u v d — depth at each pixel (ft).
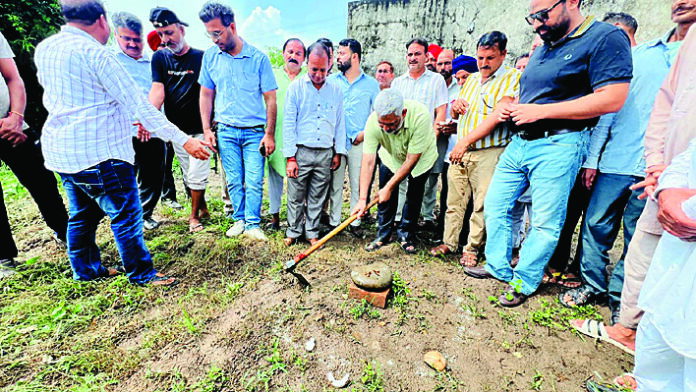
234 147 9.86
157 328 6.61
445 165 11.22
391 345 6.49
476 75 9.02
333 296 7.73
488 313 7.45
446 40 26.89
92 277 7.80
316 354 6.15
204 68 9.53
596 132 7.11
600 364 6.15
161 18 9.23
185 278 8.34
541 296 7.98
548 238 7.16
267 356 6.01
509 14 21.71
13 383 5.24
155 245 9.59
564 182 6.78
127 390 5.26
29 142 8.00
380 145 9.93
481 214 8.82
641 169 6.59
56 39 6.04
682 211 3.48
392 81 12.11
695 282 3.45
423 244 10.83
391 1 28.55
